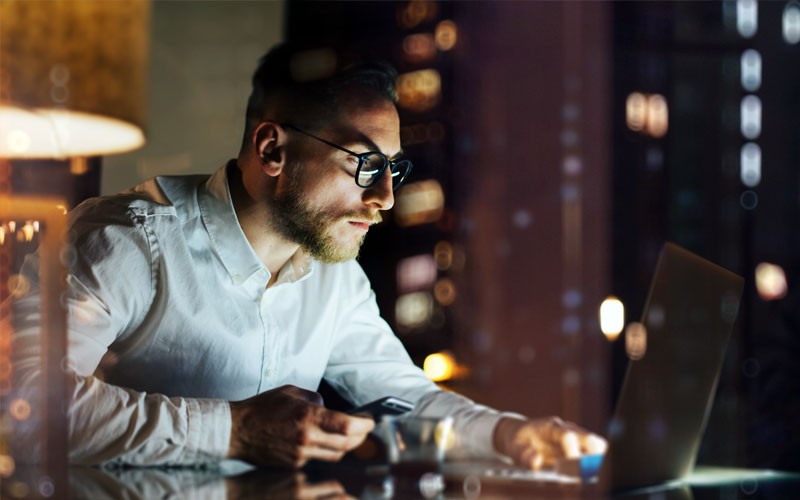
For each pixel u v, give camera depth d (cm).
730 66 464
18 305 122
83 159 222
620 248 504
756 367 359
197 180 165
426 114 732
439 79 711
